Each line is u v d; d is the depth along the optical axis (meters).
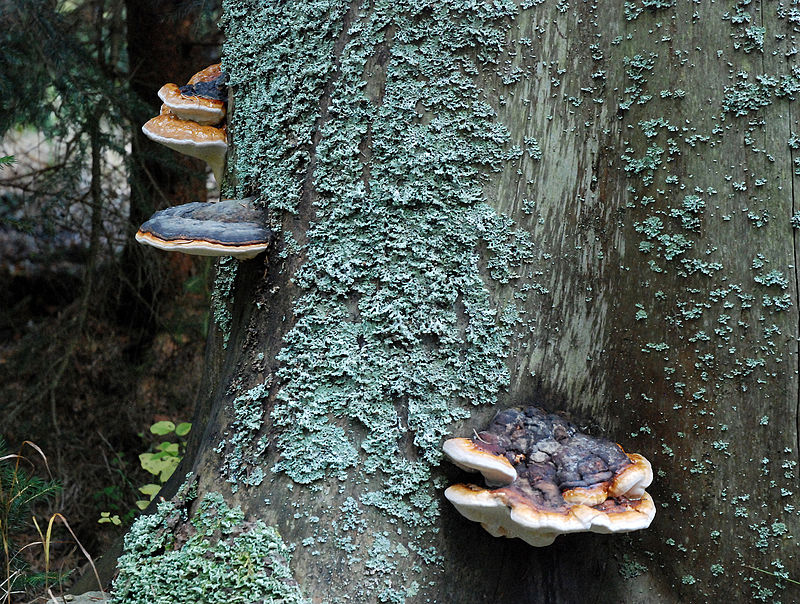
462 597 1.40
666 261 1.38
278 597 1.36
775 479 1.37
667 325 1.39
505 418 1.38
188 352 2.79
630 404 1.41
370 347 1.40
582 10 1.38
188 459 1.63
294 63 1.44
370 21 1.41
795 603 1.38
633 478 1.33
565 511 1.31
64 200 2.46
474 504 1.32
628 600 1.43
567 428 1.38
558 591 1.42
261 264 1.45
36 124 2.26
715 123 1.36
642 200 1.38
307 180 1.43
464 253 1.40
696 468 1.39
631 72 1.37
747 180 1.36
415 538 1.39
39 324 2.71
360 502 1.39
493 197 1.40
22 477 1.63
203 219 1.45
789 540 1.38
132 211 2.59
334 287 1.41
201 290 2.49
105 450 2.49
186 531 1.41
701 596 1.41
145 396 2.68
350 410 1.39
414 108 1.40
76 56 2.15
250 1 1.49
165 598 1.36
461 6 1.39
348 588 1.37
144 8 2.46
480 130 1.39
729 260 1.37
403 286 1.39
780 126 1.35
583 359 1.41
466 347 1.40
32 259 2.80
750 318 1.37
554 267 1.40
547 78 1.39
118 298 2.65
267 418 1.42
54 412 2.35
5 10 2.07
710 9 1.36
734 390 1.38
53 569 2.08
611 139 1.38
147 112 2.31
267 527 1.39
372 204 1.40
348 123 1.41
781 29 1.35
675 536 1.41
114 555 1.69
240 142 1.50
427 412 1.39
